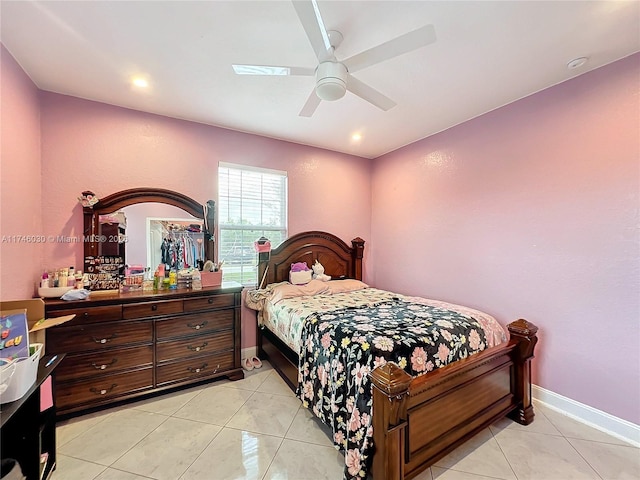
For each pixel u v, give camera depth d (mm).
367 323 2012
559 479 1595
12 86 1887
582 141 2131
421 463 1498
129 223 2625
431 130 3211
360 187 4180
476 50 1870
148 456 1750
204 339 2576
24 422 1408
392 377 1318
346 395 1661
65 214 2412
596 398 2059
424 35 1348
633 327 1905
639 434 1862
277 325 2756
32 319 1777
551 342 2305
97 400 2150
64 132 2412
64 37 1733
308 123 3029
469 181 2926
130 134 2682
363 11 1536
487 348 2031
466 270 2959
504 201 2621
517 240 2527
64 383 2057
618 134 1963
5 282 1787
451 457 1748
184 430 1991
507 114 2590
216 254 3127
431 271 3352
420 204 3492
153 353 2352
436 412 1580
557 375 2268
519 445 1854
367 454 1432
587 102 2104
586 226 2111
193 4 1493
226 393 2486
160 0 1465
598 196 2053
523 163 2482
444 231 3193
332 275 3854
